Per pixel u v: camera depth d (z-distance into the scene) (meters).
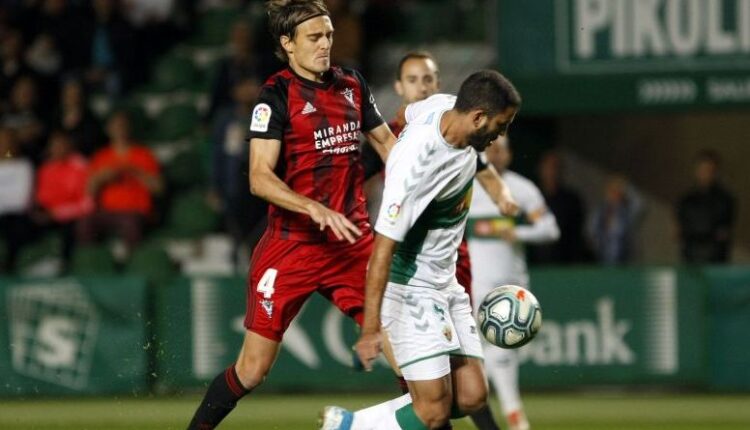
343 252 23.12
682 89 44.75
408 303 20.92
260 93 22.66
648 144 54.00
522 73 45.44
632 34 44.91
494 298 22.45
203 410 23.30
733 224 50.97
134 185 48.72
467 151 19.98
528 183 33.09
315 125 22.69
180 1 60.22
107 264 48.50
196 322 42.22
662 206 54.06
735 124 53.47
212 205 51.50
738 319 41.66
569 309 41.94
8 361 42.69
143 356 42.22
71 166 49.41
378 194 45.75
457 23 56.66
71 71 56.22
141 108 55.25
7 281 42.97
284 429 34.12
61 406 40.28
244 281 42.12
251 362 23.09
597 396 42.09
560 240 46.38
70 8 56.78
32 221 49.47
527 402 40.59
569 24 45.12
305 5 22.31
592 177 54.22
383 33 56.50
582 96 45.16
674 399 41.06
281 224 23.05
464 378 21.64
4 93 52.75
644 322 41.78
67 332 42.50
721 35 44.59
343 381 42.25
